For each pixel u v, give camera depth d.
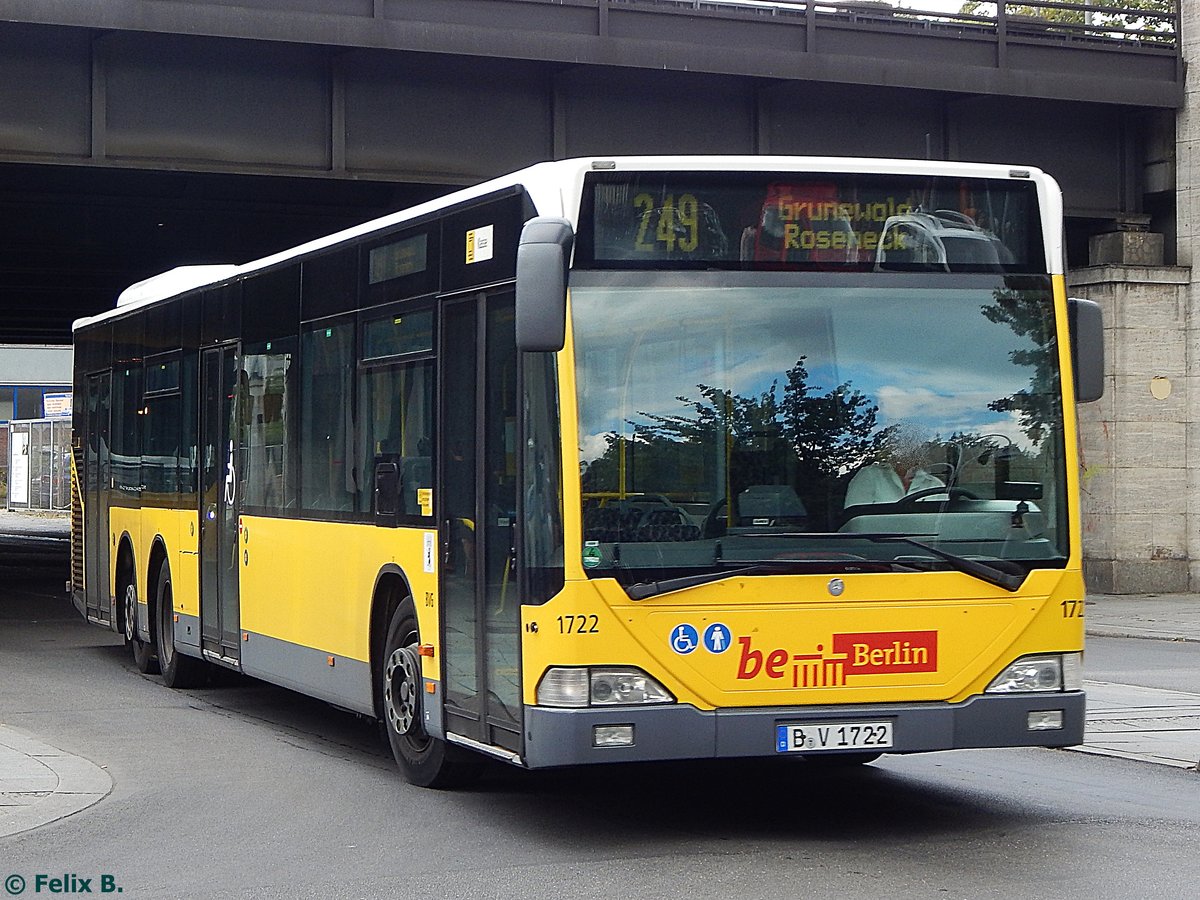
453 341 9.17
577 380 7.95
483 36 20.50
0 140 19.67
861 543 8.07
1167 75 25.48
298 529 11.55
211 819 8.92
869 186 8.38
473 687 8.80
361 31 20.02
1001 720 8.15
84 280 33.44
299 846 8.19
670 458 7.99
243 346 12.91
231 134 20.55
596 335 8.00
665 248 8.16
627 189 8.14
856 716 7.98
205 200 25.41
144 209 25.98
